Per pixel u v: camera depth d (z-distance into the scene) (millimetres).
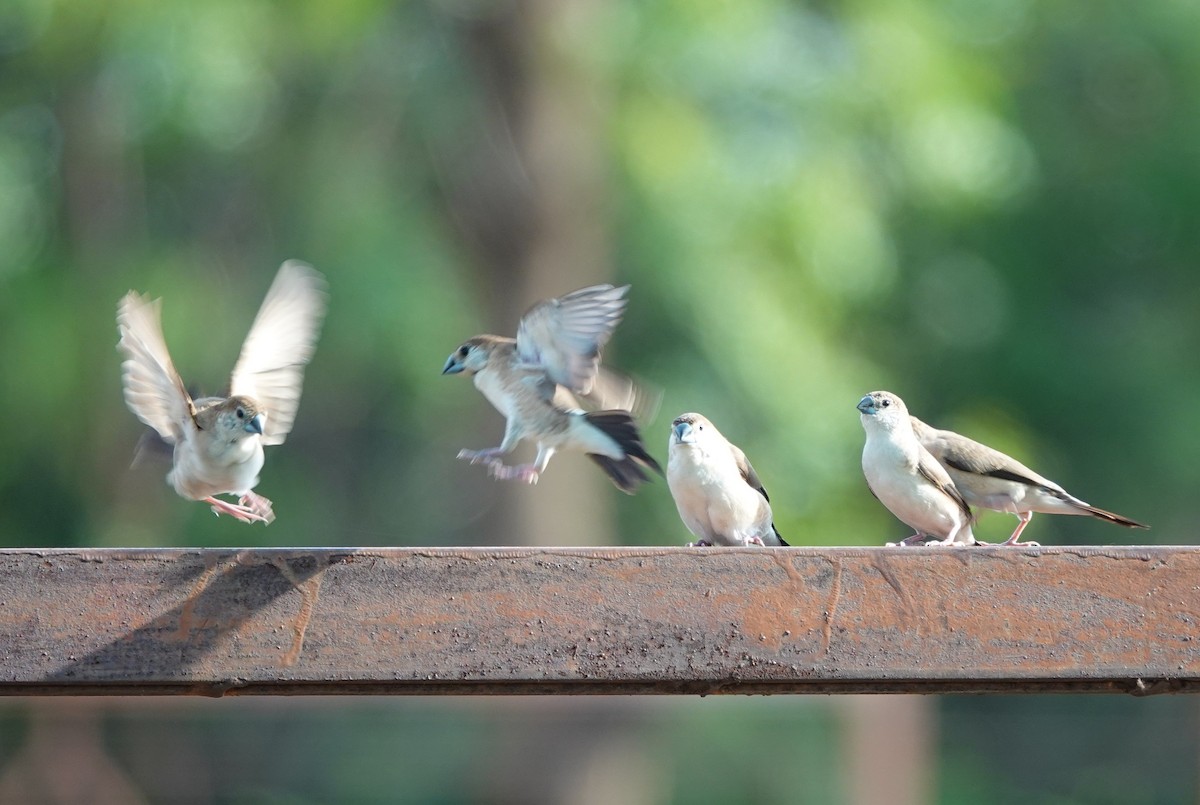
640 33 18203
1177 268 24359
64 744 12227
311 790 12156
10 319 19312
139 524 19922
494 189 17078
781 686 4746
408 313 18734
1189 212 23906
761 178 18984
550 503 17125
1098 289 24453
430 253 19266
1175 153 23938
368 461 21531
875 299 21375
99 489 19734
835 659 4641
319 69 19422
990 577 4660
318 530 21000
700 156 18156
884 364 22484
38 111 20422
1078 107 24734
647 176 17984
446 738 12141
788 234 19062
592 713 12242
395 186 19781
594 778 12547
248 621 4652
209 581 4668
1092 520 23625
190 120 19281
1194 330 23859
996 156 20734
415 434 21547
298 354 7387
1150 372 23391
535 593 4672
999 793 13031
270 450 21172
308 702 11781
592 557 4680
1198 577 4637
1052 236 24266
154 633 4637
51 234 20188
